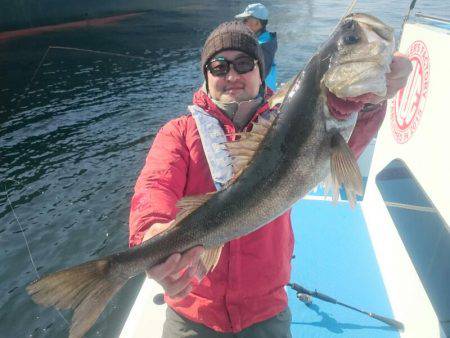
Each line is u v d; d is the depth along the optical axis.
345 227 1.98
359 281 1.67
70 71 8.50
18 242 3.41
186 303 1.04
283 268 1.06
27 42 10.52
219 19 14.32
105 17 13.18
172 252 0.84
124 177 4.39
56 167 4.60
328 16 13.49
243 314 1.02
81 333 0.81
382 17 10.89
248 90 1.05
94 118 6.05
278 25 12.35
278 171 0.87
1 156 4.86
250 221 0.88
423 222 2.19
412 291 1.43
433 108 1.46
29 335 2.55
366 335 1.44
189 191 1.02
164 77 8.09
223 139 1.00
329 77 0.81
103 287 0.84
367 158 2.60
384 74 0.77
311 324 1.49
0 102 6.74
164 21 13.84
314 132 0.85
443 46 1.43
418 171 1.52
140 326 1.40
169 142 1.02
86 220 3.69
